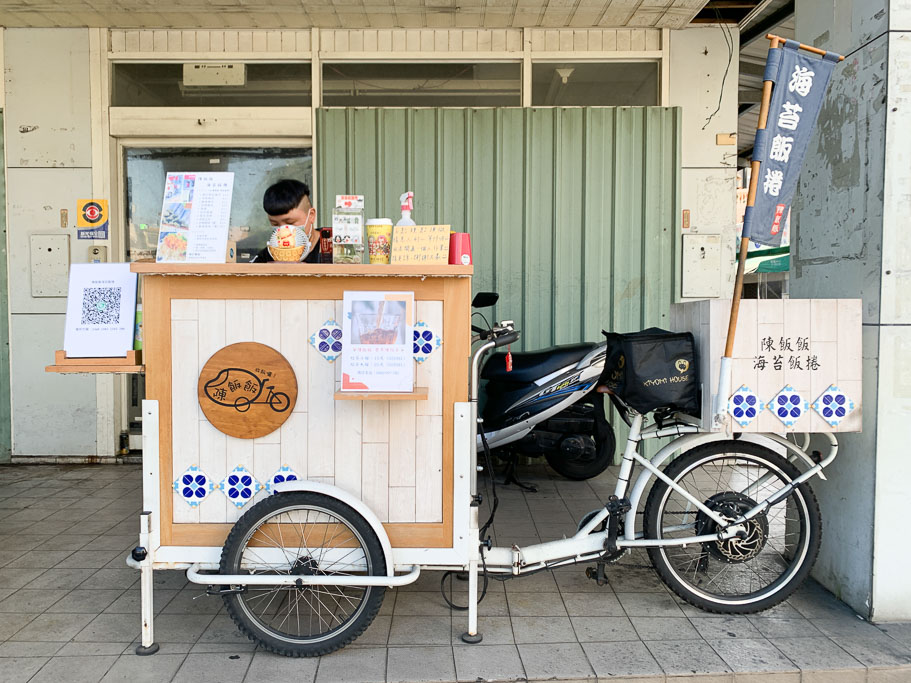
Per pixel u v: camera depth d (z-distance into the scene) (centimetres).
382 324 253
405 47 540
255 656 266
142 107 539
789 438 338
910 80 284
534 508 446
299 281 262
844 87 315
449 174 541
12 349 544
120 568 352
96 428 550
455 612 302
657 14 511
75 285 275
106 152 540
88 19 517
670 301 546
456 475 265
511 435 463
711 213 551
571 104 549
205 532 268
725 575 329
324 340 263
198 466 266
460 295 262
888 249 287
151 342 263
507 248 544
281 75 544
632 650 269
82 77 536
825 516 324
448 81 546
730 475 322
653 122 537
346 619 265
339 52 538
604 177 541
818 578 332
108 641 278
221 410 264
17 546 382
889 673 255
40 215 542
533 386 457
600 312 548
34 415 548
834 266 323
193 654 268
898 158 286
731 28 539
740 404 280
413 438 265
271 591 269
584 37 541
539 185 541
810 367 281
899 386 289
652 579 338
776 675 253
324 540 266
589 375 453
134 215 559
